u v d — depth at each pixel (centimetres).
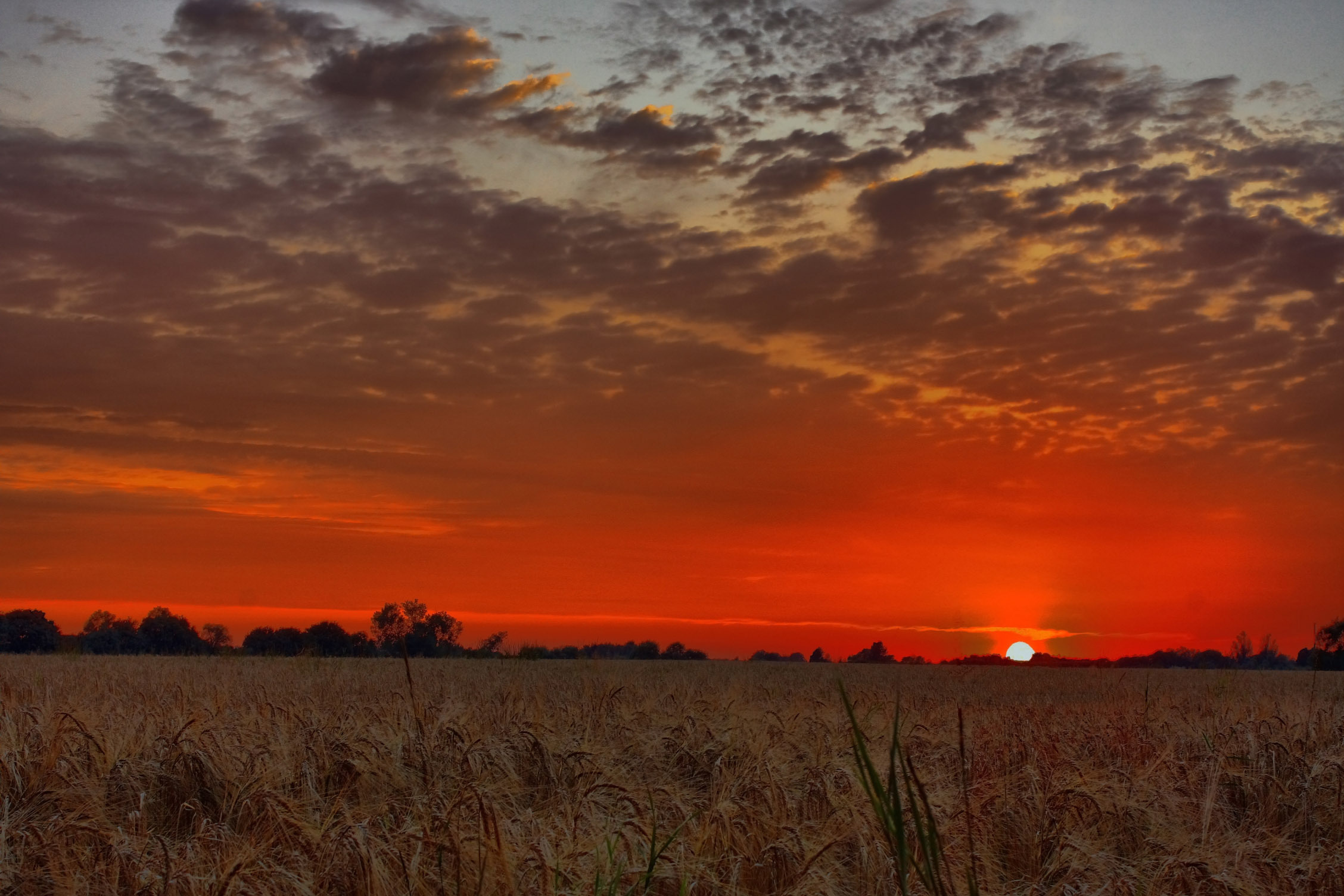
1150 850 686
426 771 874
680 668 4778
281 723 1073
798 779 862
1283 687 2519
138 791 786
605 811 723
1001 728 1281
